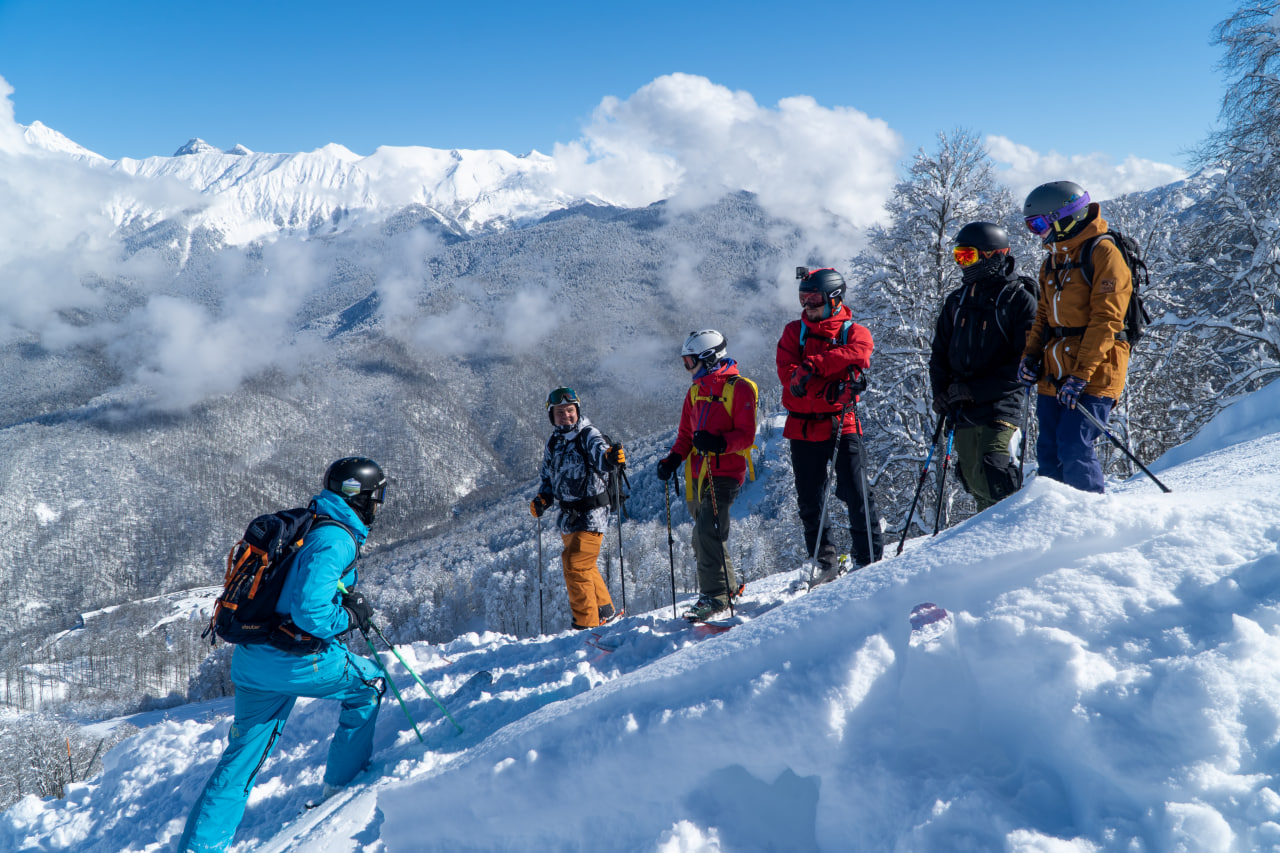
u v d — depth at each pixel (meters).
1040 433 3.92
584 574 5.91
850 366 4.00
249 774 3.28
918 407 14.75
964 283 3.95
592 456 5.74
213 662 68.31
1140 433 16.09
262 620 3.18
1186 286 14.56
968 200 15.48
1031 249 14.80
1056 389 3.66
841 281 4.07
